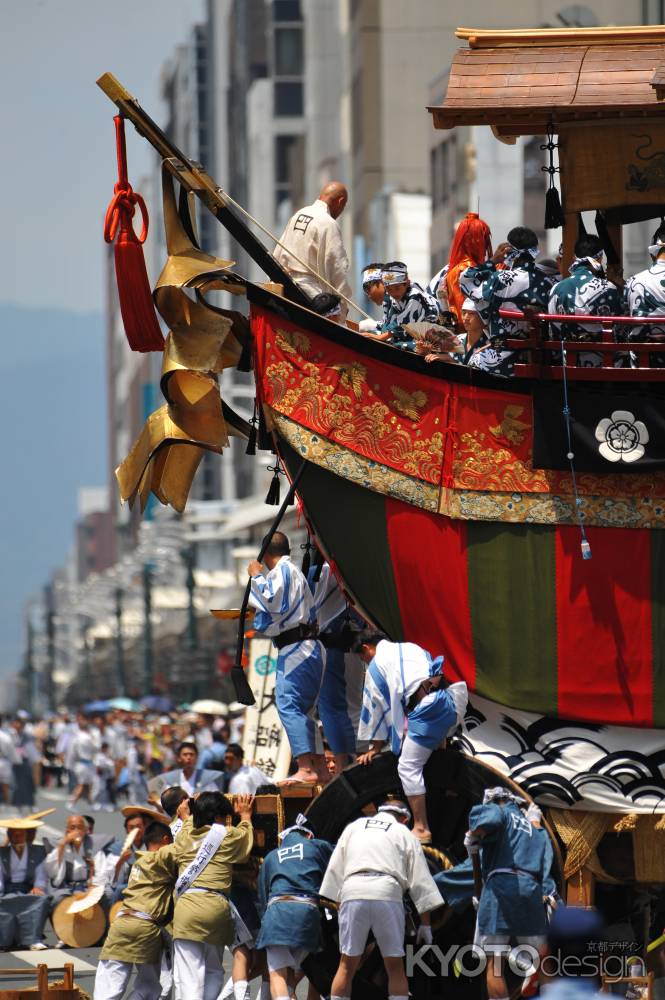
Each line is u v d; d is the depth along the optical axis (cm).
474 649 3784
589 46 4097
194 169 3847
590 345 3716
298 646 4159
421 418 3816
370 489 3816
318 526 3834
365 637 4038
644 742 3747
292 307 3834
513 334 3794
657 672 3728
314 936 3772
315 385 3841
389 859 3675
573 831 3762
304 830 3869
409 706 3803
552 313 3784
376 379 3834
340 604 4319
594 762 3747
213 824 4025
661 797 3734
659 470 3716
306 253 4362
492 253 4603
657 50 4053
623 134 3978
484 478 3784
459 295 4462
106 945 4075
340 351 3841
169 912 4097
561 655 3747
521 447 3778
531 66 4041
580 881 3756
